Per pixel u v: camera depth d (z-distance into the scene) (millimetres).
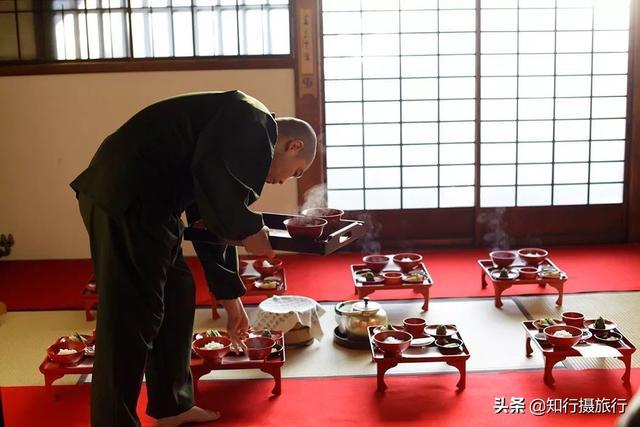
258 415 3098
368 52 5699
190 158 2477
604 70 5797
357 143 5820
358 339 3803
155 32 5562
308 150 2627
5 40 5555
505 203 5914
